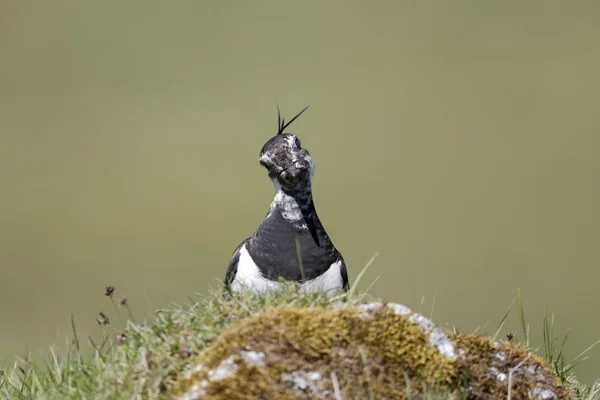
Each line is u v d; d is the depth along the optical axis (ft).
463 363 32.53
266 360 30.76
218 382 30.35
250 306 34.58
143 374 31.81
